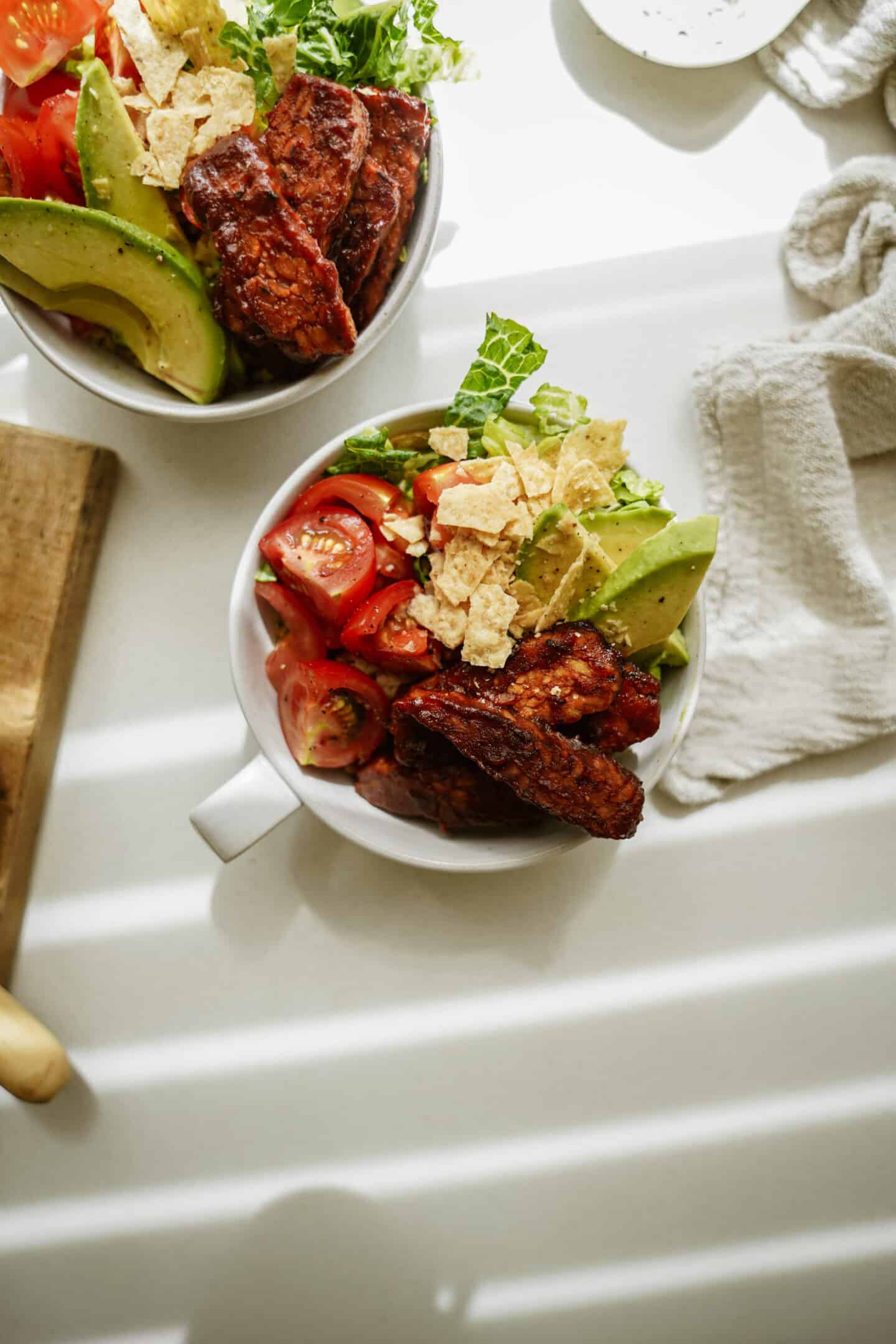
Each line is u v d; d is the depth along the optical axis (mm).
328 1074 583
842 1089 583
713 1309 582
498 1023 582
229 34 490
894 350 562
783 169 585
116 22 494
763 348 562
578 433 500
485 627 491
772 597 575
